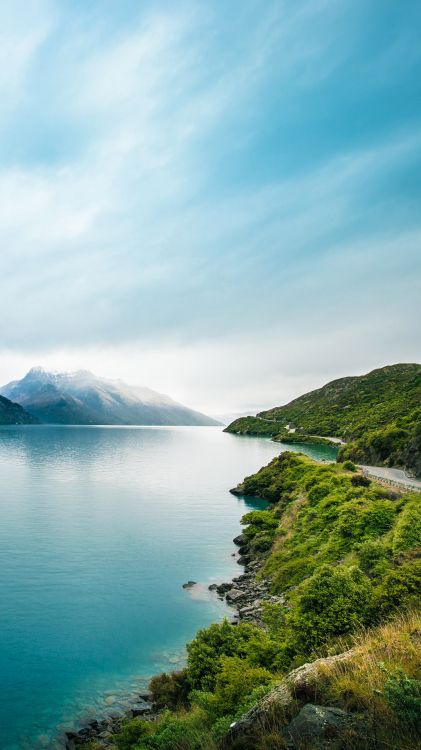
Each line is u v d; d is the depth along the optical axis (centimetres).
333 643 1795
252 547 5078
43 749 2016
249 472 12800
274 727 909
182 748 1454
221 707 1625
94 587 4012
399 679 884
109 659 2822
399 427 9381
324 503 4962
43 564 4581
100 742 2017
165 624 3306
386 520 3700
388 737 784
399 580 1972
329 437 19675
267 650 2158
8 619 3353
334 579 2116
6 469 12150
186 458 16800
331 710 897
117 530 6000
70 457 16012
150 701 2361
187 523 6494
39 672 2669
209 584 4141
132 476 11381
